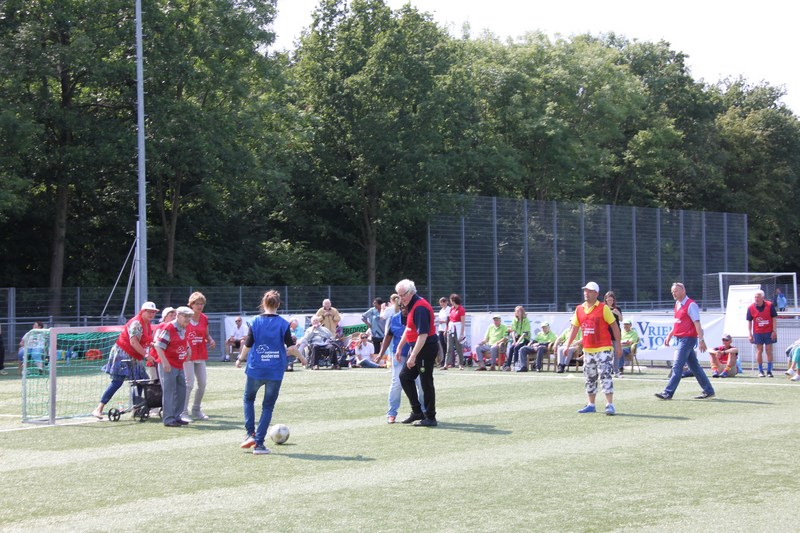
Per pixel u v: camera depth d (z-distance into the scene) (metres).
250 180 46.00
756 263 82.88
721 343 24.72
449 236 51.44
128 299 38.53
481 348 25.66
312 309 43.47
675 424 13.15
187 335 14.20
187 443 12.02
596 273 57.19
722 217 64.62
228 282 49.34
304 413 15.09
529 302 53.94
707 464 9.86
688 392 18.00
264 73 45.69
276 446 11.52
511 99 65.25
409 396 13.43
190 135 41.50
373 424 13.59
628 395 17.52
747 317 22.52
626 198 79.75
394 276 57.97
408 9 54.81
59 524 7.56
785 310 55.41
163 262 47.50
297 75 53.91
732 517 7.46
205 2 43.81
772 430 12.44
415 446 11.35
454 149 56.59
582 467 9.73
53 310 36.34
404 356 13.44
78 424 14.30
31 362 17.97
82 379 20.97
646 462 10.00
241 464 10.26
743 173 85.56
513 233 53.53
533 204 54.38
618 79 71.00
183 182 48.16
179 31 42.59
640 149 74.12
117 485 9.16
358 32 53.47
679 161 77.00
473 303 51.81
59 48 37.28
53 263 42.16
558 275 55.38
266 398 11.09
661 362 25.80
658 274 60.59
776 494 8.33
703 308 62.94
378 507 7.95
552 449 10.96
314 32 54.34
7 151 37.09
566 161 66.25
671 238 61.47
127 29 40.34
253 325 11.13
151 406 14.57
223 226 51.31
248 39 44.38
